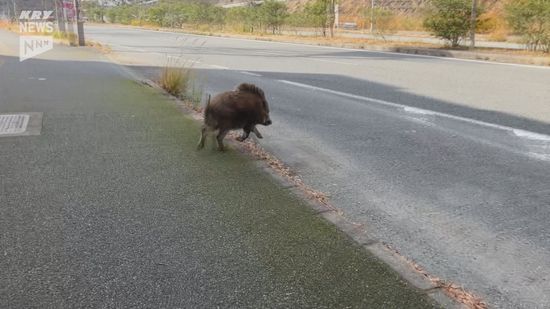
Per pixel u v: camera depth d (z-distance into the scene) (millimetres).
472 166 5047
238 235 3316
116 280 2783
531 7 15922
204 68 13133
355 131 6461
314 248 3145
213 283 2754
